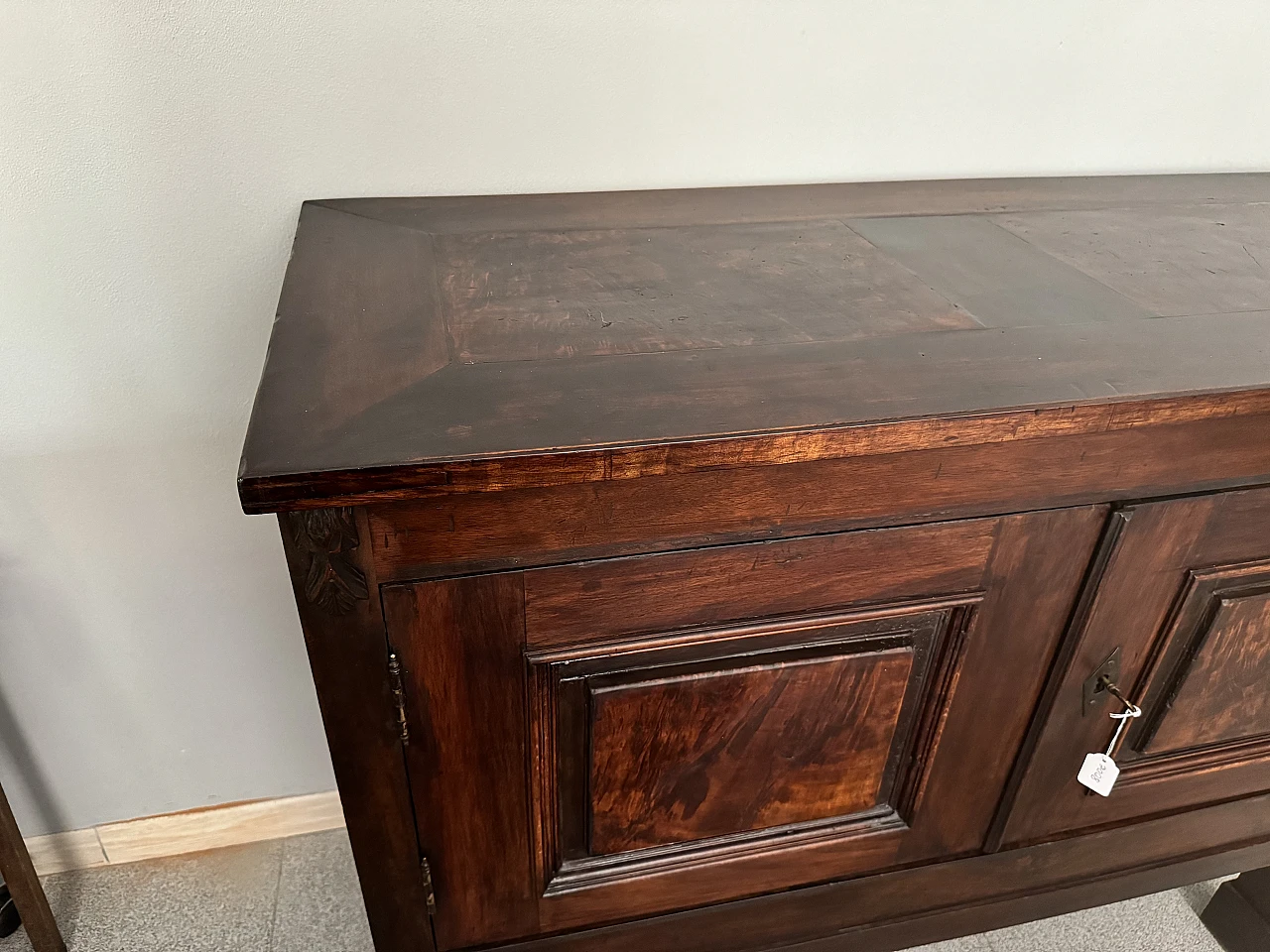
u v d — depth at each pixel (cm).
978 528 68
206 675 115
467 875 76
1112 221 95
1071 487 67
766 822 81
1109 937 117
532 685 66
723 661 70
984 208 98
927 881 91
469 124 90
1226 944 116
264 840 129
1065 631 76
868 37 95
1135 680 81
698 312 72
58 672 110
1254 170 114
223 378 97
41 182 84
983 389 61
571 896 80
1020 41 99
